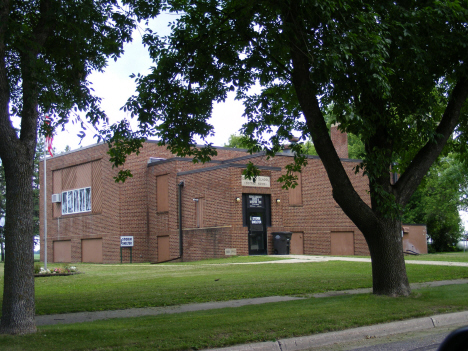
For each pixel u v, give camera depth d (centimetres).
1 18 889
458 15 1180
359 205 1203
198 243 3100
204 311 1073
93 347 739
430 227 4353
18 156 852
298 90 1207
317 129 1191
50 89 1270
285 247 2980
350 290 1438
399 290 1209
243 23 1286
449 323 1006
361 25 1103
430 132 1202
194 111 1448
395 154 1275
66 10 1086
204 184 3112
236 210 2906
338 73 1187
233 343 782
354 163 3506
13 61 1232
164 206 3441
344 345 836
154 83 1402
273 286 1520
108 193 3662
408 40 1182
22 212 842
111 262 3597
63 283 1827
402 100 1278
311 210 3341
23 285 828
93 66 1344
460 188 4281
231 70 1416
